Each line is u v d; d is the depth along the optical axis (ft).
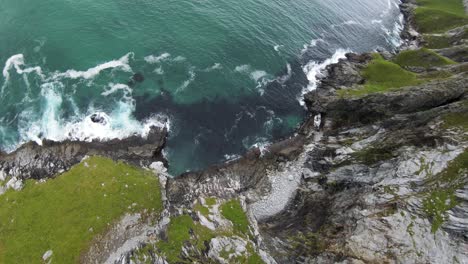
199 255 136.36
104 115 173.99
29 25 206.80
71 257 128.57
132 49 205.46
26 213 138.51
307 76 226.99
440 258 113.60
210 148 176.86
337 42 269.44
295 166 180.34
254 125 191.83
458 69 213.46
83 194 143.84
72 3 223.10
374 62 237.25
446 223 120.06
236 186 167.12
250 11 257.14
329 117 199.52
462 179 129.90
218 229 146.41
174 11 234.99
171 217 146.10
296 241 146.51
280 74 221.46
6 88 176.86
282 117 199.72
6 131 163.63
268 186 171.42
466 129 148.66
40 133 163.94
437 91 181.27
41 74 184.65
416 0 394.52
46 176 151.23
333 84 220.64
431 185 132.77
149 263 131.13
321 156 180.45
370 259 121.90
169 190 157.28
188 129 180.04
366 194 144.77
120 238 135.64
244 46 228.02
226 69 211.20
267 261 138.41
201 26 230.68
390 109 185.68
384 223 127.75
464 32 283.18
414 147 152.35
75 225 135.54
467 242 113.70
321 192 164.76
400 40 310.65
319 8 300.20
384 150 160.45
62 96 177.37
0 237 132.98
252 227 151.64
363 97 192.85
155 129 174.40
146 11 229.25
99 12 220.64
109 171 152.46
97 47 201.67
